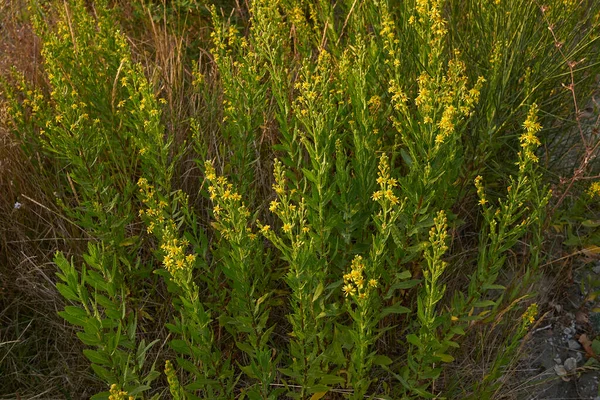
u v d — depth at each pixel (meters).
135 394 1.89
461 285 2.73
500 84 2.97
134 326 1.99
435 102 2.24
